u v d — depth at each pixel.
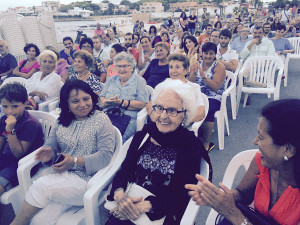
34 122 2.33
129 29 49.81
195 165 1.62
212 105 3.40
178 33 9.29
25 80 4.13
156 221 1.55
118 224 1.63
